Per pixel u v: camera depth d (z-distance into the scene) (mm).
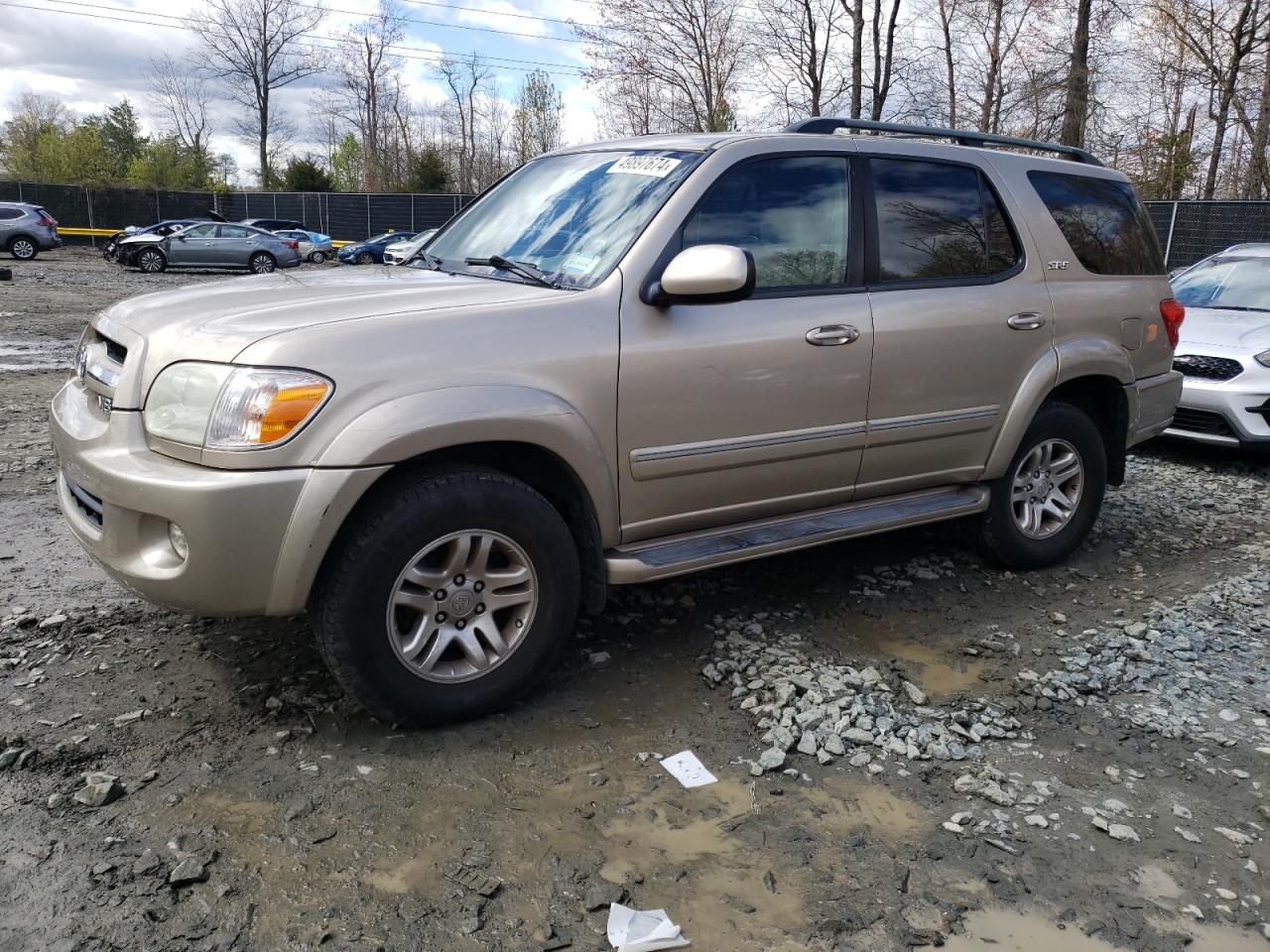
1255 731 3359
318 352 2764
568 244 3559
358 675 2898
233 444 2689
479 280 3508
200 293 3334
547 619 3203
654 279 3334
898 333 3916
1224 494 6590
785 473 3758
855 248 3893
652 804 2793
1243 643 4074
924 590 4551
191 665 3475
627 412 3264
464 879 2438
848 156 3949
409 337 2896
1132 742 3260
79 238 42344
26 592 4070
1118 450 5078
